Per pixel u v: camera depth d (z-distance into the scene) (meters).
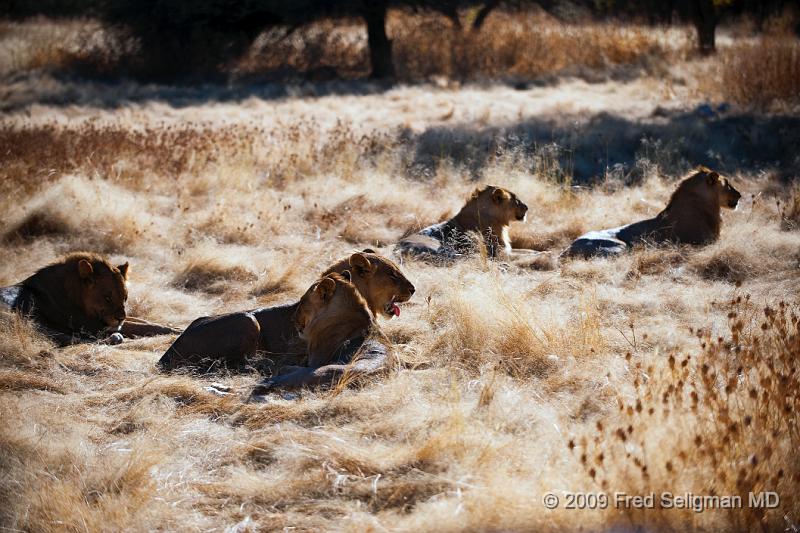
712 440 12.09
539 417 14.35
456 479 12.64
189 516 12.55
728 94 50.72
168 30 77.06
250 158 38.59
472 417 14.45
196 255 26.38
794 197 29.81
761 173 36.88
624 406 14.38
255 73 75.62
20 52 76.88
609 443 12.41
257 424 15.35
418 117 51.91
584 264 24.48
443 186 36.03
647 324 19.78
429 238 26.94
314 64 77.00
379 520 11.88
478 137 42.72
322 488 12.88
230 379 18.14
